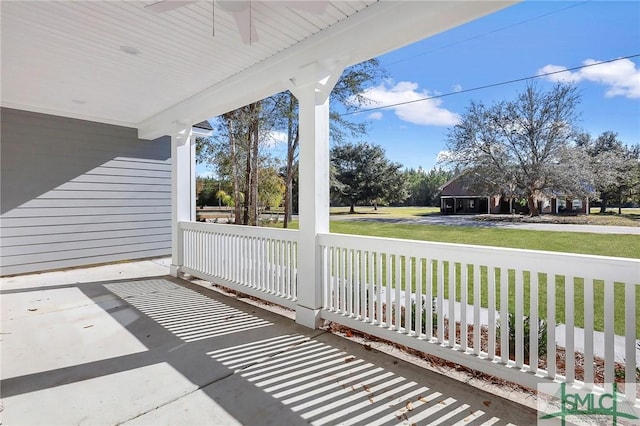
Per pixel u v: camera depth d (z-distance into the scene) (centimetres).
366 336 300
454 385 218
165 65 365
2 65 365
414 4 230
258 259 397
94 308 379
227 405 196
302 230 329
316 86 311
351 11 263
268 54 340
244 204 1043
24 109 528
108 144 618
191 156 646
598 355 253
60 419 183
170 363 249
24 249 534
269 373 234
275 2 244
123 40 310
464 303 229
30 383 220
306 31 294
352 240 297
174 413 189
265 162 1052
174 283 494
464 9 214
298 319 333
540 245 273
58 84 425
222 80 409
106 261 618
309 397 204
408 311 261
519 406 194
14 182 524
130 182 646
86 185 594
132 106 524
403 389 213
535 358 198
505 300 210
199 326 325
